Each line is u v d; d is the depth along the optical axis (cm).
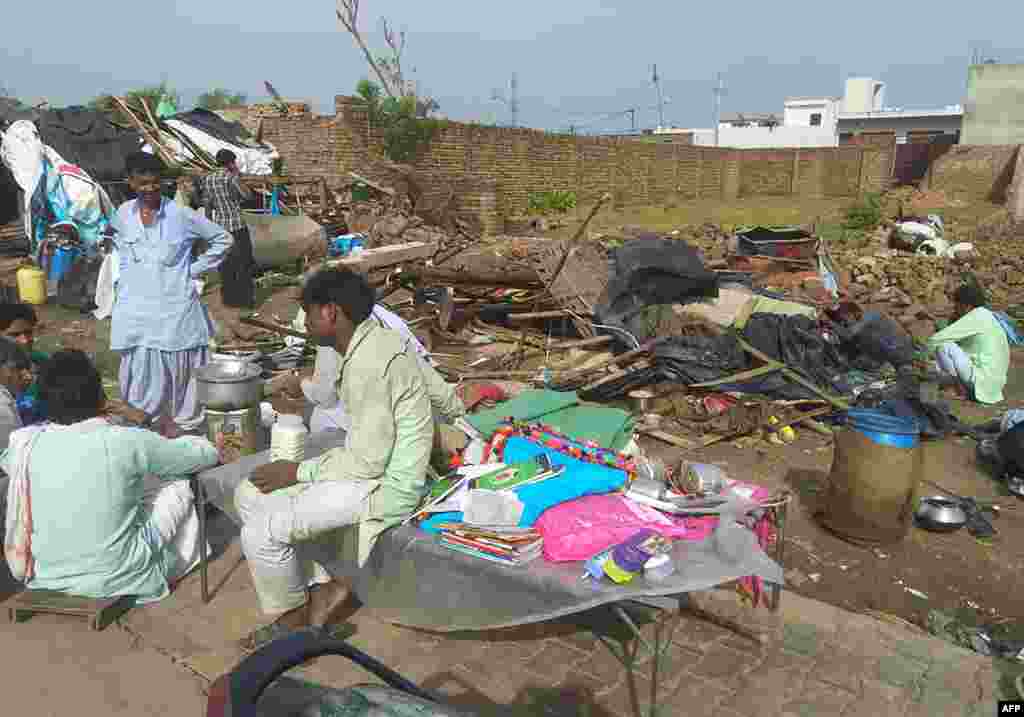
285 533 314
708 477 342
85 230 1002
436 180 1698
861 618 360
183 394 500
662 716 293
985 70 2964
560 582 271
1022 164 2367
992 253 1526
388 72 1948
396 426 311
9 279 1034
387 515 307
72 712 293
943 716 295
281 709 168
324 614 349
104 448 336
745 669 321
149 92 1641
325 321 304
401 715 171
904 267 1273
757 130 4816
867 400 653
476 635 344
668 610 257
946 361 740
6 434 400
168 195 1207
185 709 297
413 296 902
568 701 302
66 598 351
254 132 1664
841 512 463
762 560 279
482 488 323
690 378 683
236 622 352
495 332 880
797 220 2295
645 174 2833
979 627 391
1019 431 534
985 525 480
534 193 2214
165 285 475
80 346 794
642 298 770
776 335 717
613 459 354
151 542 364
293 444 373
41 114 1181
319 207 1443
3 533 390
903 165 3372
